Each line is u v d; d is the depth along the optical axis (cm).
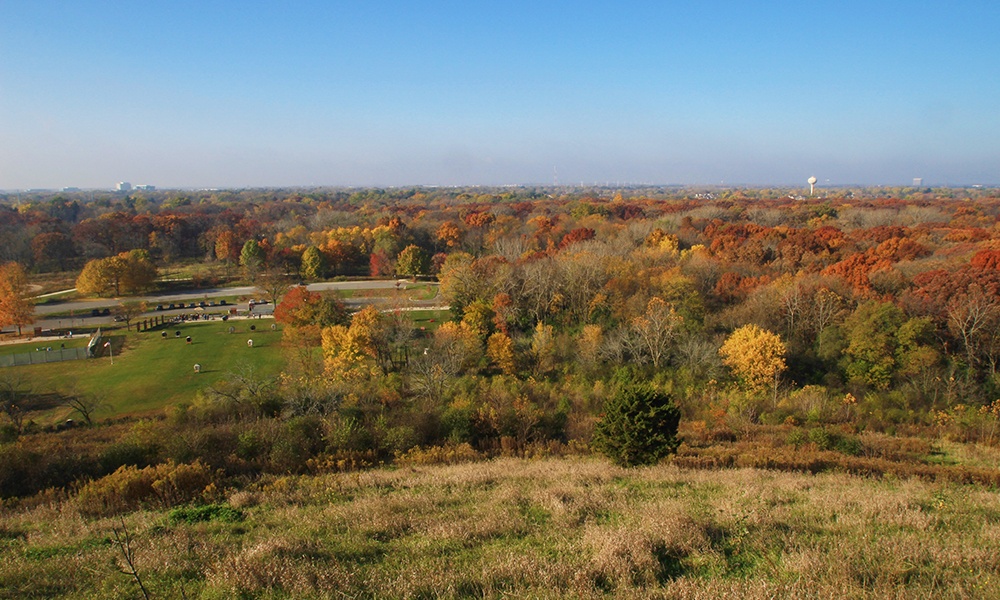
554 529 1192
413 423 3031
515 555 1010
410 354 4800
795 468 2300
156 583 930
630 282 5572
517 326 5347
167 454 2473
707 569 945
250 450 2620
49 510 1698
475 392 3762
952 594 804
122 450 2475
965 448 2841
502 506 1416
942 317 4459
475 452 2631
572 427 3161
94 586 932
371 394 3762
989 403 3747
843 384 4222
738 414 3459
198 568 992
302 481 2023
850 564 905
